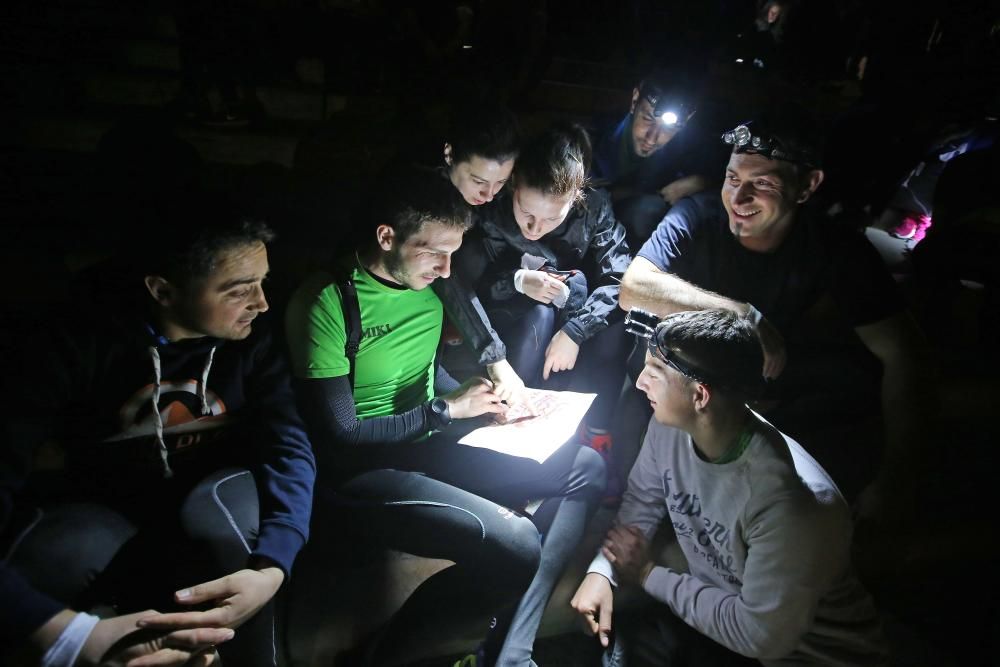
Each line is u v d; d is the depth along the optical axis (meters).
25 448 1.73
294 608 2.18
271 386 2.10
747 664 2.16
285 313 2.19
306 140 4.15
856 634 2.04
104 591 1.78
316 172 4.01
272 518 1.94
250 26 4.26
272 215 3.58
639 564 2.35
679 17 5.31
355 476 2.25
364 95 4.82
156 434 1.90
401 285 2.29
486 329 2.53
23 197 3.25
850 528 1.93
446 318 2.66
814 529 1.86
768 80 5.82
